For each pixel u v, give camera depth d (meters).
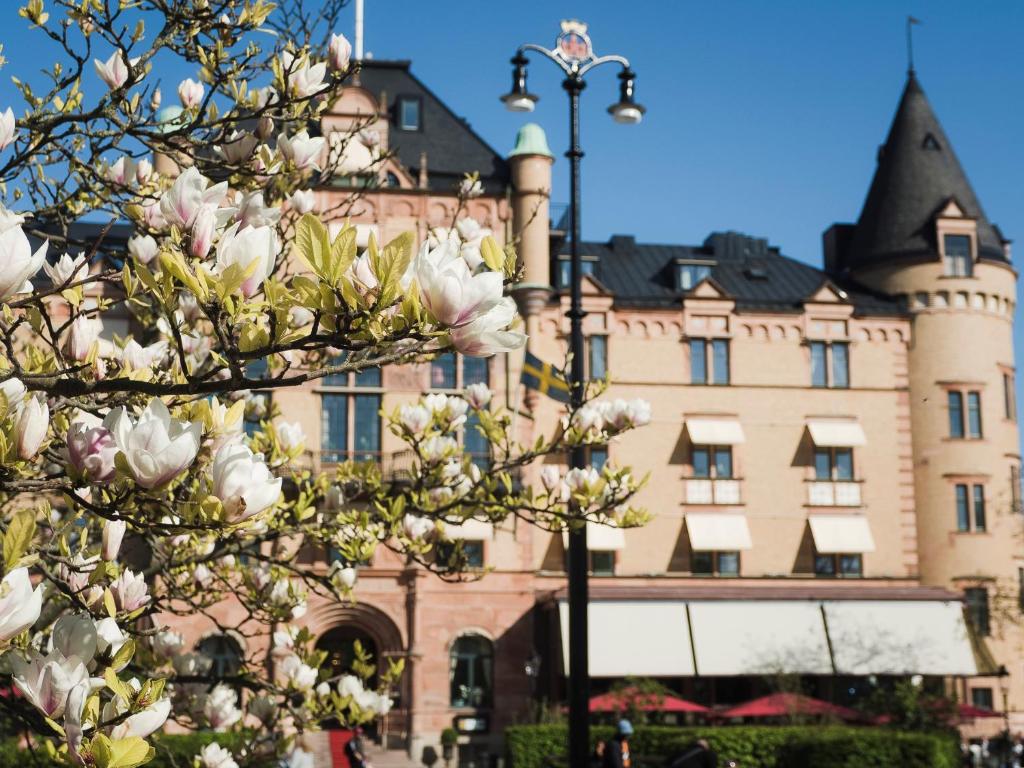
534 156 45.47
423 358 6.94
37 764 6.45
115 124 7.16
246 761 8.45
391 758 41.06
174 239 4.33
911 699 37.94
